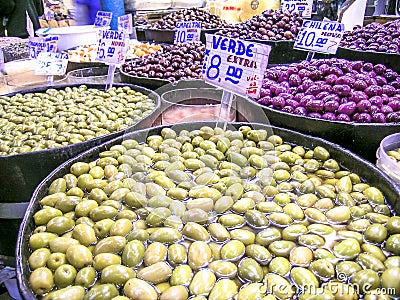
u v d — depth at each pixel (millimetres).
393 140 1557
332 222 1146
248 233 1084
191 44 3008
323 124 1693
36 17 4570
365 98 1812
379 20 4562
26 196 1718
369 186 1310
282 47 3312
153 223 1151
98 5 5004
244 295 894
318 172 1436
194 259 1000
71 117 2045
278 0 4766
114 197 1278
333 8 5066
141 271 979
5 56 3295
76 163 1473
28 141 1812
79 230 1117
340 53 2951
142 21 5059
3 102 2357
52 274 999
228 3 4785
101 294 912
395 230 1064
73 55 3527
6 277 1909
